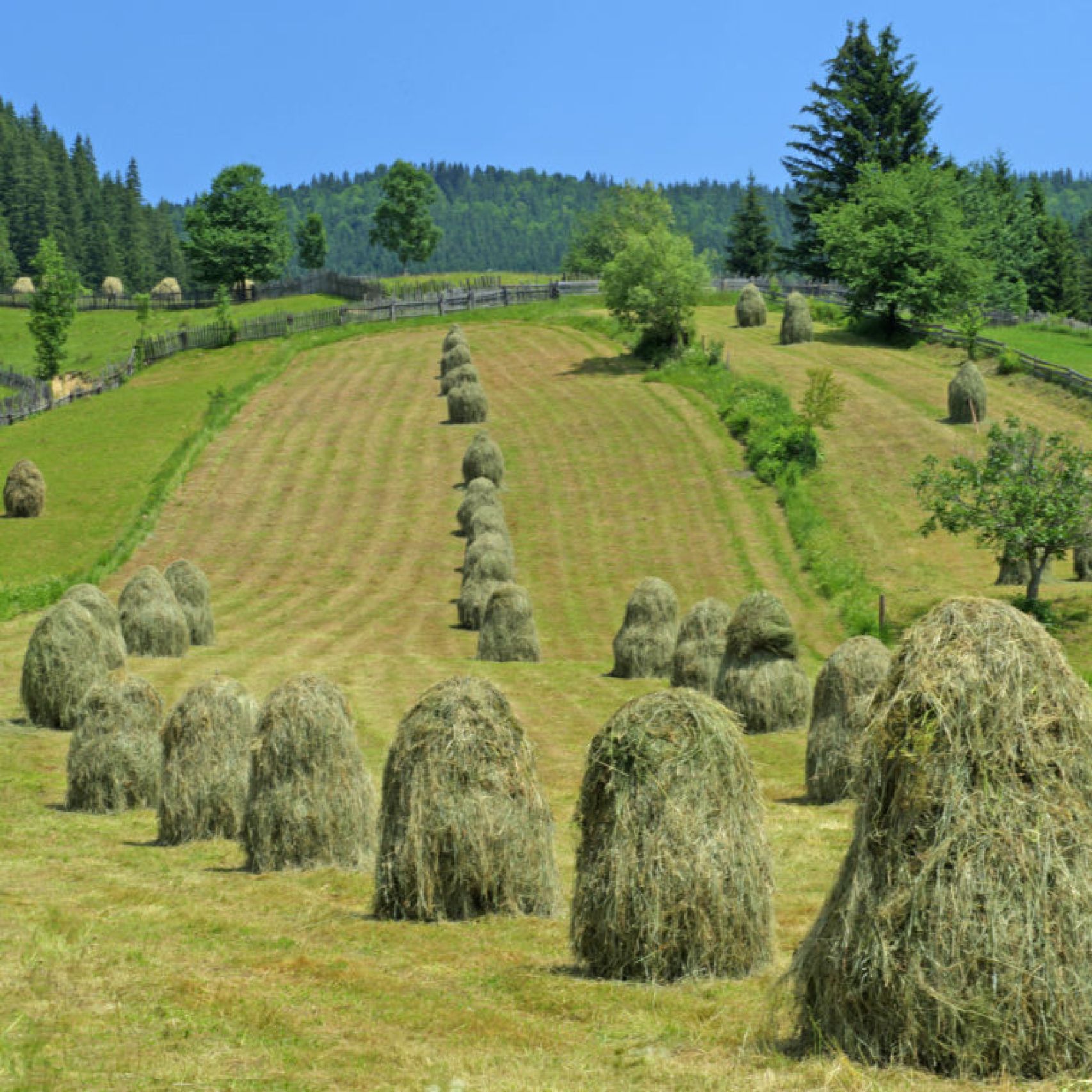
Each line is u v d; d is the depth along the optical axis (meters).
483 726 13.79
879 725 8.78
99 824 19.69
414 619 43.16
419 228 153.50
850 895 8.66
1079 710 8.65
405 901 13.50
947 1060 8.20
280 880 15.73
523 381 74.75
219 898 14.65
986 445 56.94
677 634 35.00
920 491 39.66
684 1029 9.55
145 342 84.06
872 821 8.70
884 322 82.81
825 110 107.44
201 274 130.75
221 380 77.81
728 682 28.11
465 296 95.69
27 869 16.16
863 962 8.45
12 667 34.25
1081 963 8.16
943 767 8.50
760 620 27.88
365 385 75.56
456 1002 10.38
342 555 50.59
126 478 58.25
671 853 10.96
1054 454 39.00
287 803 16.31
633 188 118.19
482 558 42.66
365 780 17.03
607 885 11.08
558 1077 8.50
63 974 10.88
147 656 36.31
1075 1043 8.08
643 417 65.44
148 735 21.23
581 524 52.88
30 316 112.88
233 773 18.48
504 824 13.57
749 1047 8.98
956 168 113.06
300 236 171.62
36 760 24.75
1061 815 8.39
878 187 83.88
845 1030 8.56
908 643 8.98
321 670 35.09
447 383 72.38
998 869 8.29
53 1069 8.45
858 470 55.22
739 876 11.05
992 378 69.56
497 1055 9.03
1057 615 37.47
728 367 72.50
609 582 46.31
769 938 11.26
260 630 41.09
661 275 75.00
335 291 116.31
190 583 38.72
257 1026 9.57
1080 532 36.62
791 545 48.47
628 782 11.19
